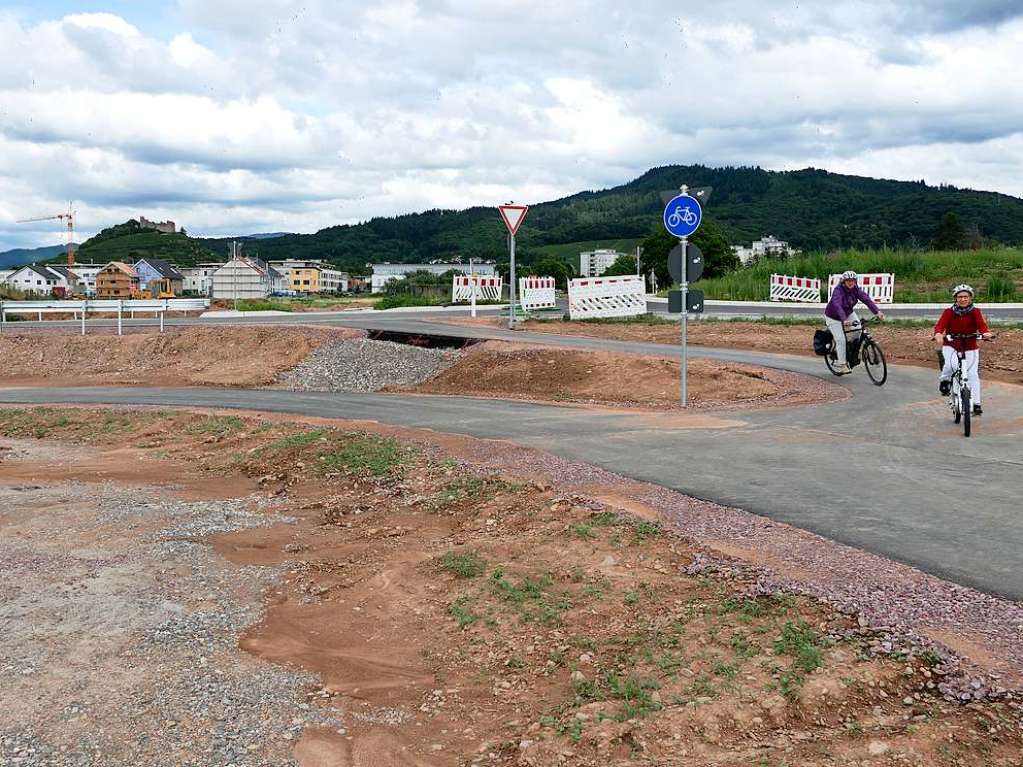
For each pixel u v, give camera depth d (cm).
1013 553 604
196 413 1736
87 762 415
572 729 420
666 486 848
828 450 988
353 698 489
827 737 389
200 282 17712
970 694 408
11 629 601
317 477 1123
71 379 2577
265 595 682
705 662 475
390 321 3028
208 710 473
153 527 911
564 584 629
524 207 2630
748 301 3841
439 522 853
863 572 574
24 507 1025
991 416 1156
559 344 2223
